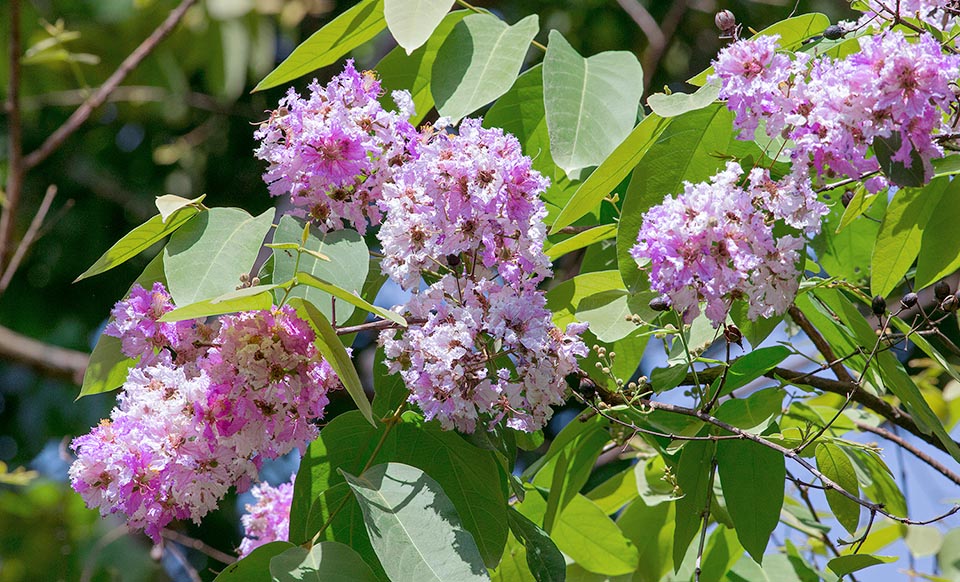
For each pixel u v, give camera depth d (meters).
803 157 2.10
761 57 2.12
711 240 2.09
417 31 2.23
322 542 2.13
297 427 2.12
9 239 3.19
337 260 2.14
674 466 2.31
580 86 2.26
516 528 2.23
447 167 2.12
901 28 2.25
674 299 2.11
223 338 2.11
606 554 2.40
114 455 2.11
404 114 2.18
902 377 2.25
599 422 2.34
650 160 2.21
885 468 2.40
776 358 2.25
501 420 2.21
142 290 2.15
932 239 2.24
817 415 2.42
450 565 2.08
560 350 2.13
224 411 2.11
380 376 2.24
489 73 2.29
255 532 2.37
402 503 2.11
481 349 2.12
